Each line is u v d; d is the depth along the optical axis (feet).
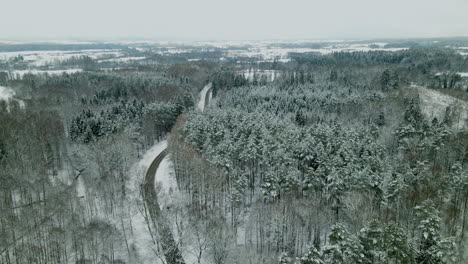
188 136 336.70
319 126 333.62
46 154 329.52
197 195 272.10
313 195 240.94
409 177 238.89
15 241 204.85
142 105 475.31
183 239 222.69
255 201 271.69
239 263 210.59
